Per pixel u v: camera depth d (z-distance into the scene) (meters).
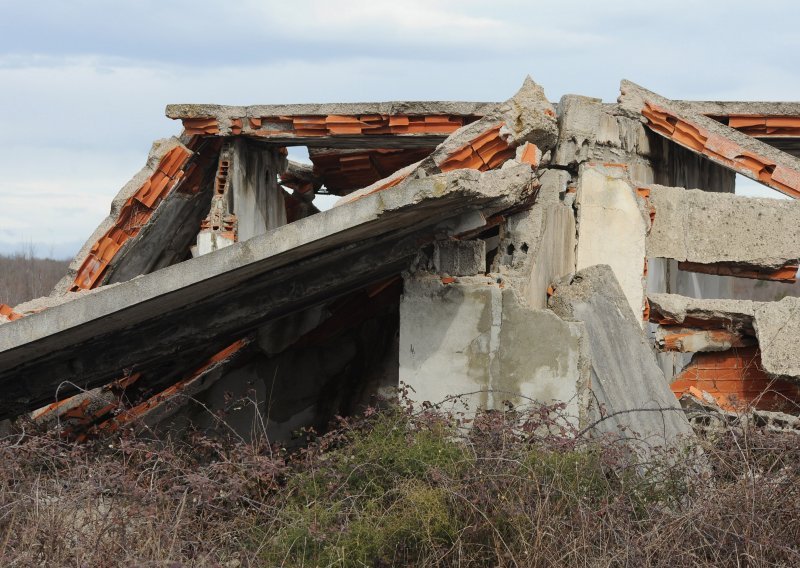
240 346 17.69
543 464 12.43
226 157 23.78
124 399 17.77
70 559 11.32
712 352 20.41
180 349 16.67
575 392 14.53
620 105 21.33
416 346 15.36
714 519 11.98
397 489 12.42
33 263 66.69
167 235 25.14
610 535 11.71
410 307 15.45
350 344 19.00
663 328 20.39
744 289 60.69
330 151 27.08
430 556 11.62
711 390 20.30
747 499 11.96
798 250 20.48
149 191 23.91
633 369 16.50
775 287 60.00
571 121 19.27
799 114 22.91
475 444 13.13
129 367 16.62
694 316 19.98
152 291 14.04
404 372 15.39
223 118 23.58
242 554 11.88
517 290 15.23
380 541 11.72
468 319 15.12
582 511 11.73
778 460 13.13
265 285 15.80
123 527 11.69
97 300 14.19
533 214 16.69
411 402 14.60
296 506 12.59
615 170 19.98
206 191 25.28
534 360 14.77
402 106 22.86
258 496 13.37
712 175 25.14
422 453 12.93
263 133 23.67
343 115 23.14
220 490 12.89
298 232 13.60
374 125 23.16
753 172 21.09
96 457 13.54
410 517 11.87
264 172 25.27
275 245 13.68
